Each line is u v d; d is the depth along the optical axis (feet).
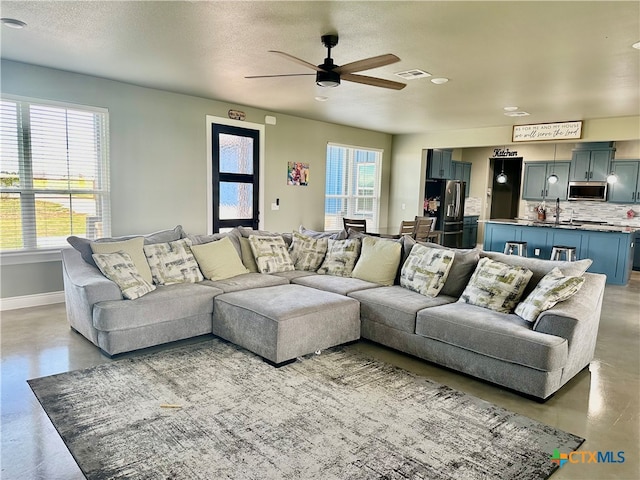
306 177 24.73
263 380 9.84
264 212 22.75
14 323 13.48
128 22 10.61
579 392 9.76
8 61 14.21
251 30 10.99
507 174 36.29
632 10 9.20
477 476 6.66
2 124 14.39
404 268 13.65
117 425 7.84
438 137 27.99
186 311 11.91
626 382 10.32
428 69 13.99
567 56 12.35
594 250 22.47
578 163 29.22
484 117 22.47
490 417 8.51
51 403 8.59
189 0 9.29
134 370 10.19
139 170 17.72
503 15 9.66
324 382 9.84
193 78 15.93
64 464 6.73
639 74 13.84
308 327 11.10
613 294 19.67
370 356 11.60
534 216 32.53
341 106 20.61
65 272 12.82
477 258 12.59
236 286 13.19
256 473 6.56
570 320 9.33
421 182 29.30
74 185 16.11
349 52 12.57
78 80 15.75
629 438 7.92
